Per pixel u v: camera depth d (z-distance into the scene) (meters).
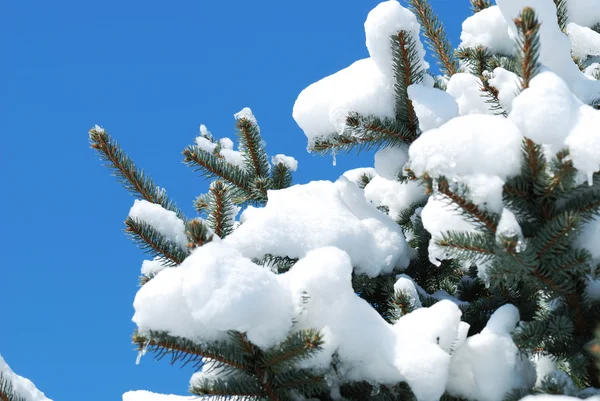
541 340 2.53
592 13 4.57
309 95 3.62
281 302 2.31
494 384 2.48
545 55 3.02
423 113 3.04
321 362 2.36
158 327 2.24
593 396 2.28
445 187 2.24
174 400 3.16
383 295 3.45
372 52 3.41
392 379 2.43
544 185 2.36
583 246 2.41
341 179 3.66
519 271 2.38
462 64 4.25
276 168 4.34
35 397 2.61
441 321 2.49
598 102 3.00
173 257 3.21
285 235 3.02
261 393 2.35
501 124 2.43
